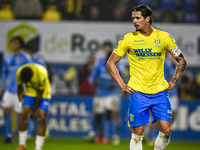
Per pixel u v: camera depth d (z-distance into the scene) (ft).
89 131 96.37
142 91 45.91
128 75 123.44
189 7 143.74
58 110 96.73
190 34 127.75
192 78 129.29
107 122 87.61
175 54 46.96
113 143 86.53
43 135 61.98
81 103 96.89
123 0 143.13
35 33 128.06
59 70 130.41
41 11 140.77
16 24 128.06
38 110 61.87
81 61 128.26
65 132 96.63
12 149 72.33
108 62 47.83
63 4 142.00
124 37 47.06
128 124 47.39
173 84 46.85
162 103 45.91
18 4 139.74
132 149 46.62
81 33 128.57
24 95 63.31
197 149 79.97
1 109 97.40
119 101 96.37
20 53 85.35
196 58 127.65
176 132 96.48
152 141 86.79
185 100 96.68
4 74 86.58
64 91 128.16
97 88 88.94
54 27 128.57
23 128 64.18
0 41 127.65
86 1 142.61
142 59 46.03
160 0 144.56
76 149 74.84
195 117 96.68
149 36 45.98
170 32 128.06
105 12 142.41
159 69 46.44
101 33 128.57
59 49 128.36
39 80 60.23
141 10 45.34
